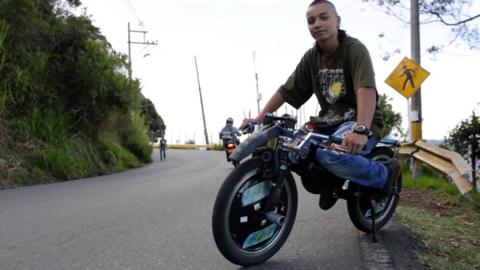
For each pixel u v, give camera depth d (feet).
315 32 12.09
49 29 45.68
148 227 15.90
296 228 15.35
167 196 24.21
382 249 12.55
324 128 12.72
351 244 13.28
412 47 39.04
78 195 25.48
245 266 11.24
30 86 42.09
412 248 12.84
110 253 12.59
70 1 51.11
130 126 70.08
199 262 11.69
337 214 17.90
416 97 38.14
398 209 18.72
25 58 43.01
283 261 11.67
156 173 45.09
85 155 46.39
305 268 11.11
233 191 10.61
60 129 43.27
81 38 46.21
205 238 14.20
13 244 13.62
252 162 10.79
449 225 16.40
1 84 40.55
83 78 46.32
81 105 48.39
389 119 61.36
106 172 47.80
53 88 45.55
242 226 10.89
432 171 35.40
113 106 54.49
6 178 33.09
